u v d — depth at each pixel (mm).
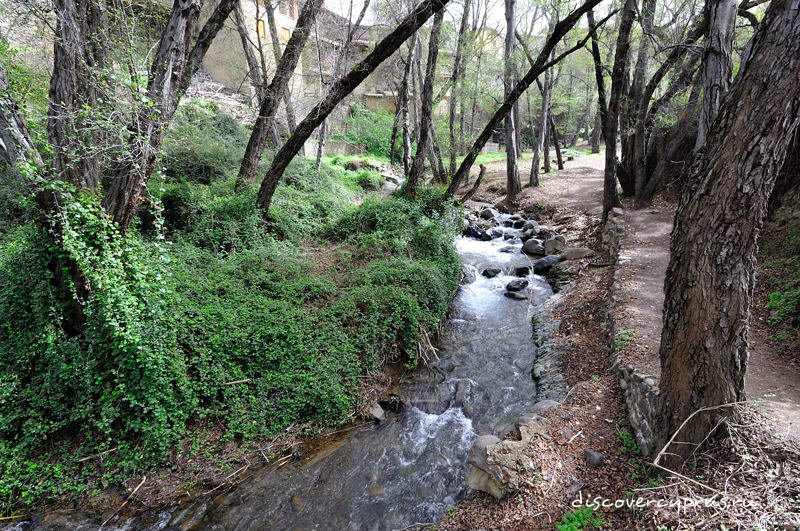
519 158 25141
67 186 4730
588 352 6656
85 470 4832
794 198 7914
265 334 6129
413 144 27047
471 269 11172
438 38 11875
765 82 2621
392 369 7051
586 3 9195
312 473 5094
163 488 4820
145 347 5000
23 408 4957
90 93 5012
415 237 10125
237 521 4477
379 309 7273
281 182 13586
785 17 2531
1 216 7594
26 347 5113
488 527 3789
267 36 20609
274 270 7891
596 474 4062
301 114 18969
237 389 5676
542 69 10375
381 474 5043
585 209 14156
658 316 6531
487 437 4762
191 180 11773
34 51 7184
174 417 5191
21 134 5277
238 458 5227
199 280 6746
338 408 5941
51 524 4402
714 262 3000
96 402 5074
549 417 5020
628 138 13109
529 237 13133
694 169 3168
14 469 4652
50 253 5184
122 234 5492
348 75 9148
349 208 13398
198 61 9203
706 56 7723
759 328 5828
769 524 2719
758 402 4066
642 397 4637
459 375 7012
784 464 3139
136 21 6367
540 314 8648
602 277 8953
